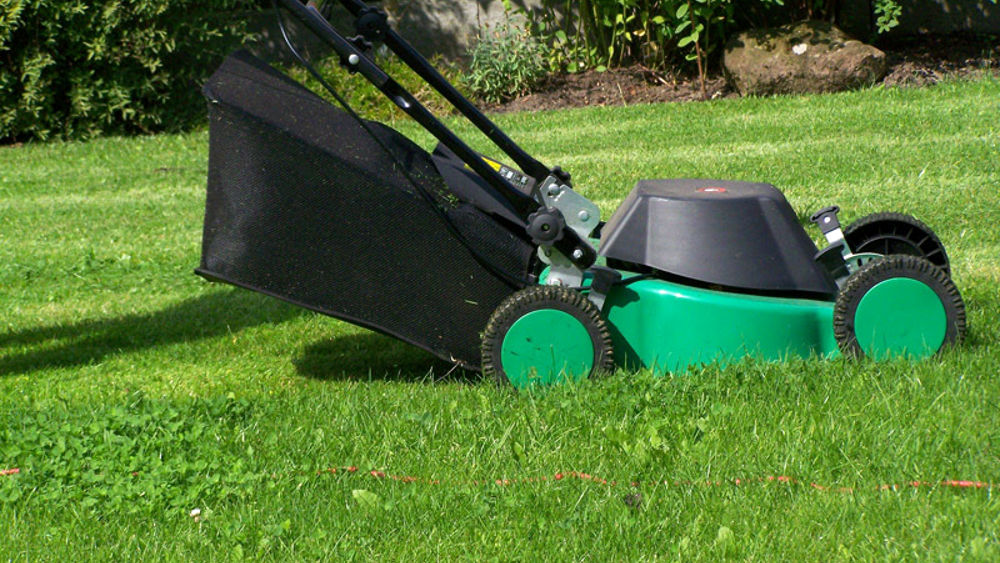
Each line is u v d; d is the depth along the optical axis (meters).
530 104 7.98
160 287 4.33
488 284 3.33
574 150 6.27
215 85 3.28
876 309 3.28
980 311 3.58
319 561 2.83
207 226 3.29
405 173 3.26
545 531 2.87
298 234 3.27
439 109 8.00
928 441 3.02
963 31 8.23
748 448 3.03
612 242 3.36
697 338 3.30
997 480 2.93
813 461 2.99
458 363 3.35
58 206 5.72
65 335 3.95
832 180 4.98
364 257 3.29
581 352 3.27
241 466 3.04
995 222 4.35
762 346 3.30
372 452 3.10
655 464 3.01
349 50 3.25
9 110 7.89
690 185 3.44
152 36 7.85
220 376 3.61
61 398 3.43
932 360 3.27
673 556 2.82
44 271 4.51
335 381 3.54
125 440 3.12
